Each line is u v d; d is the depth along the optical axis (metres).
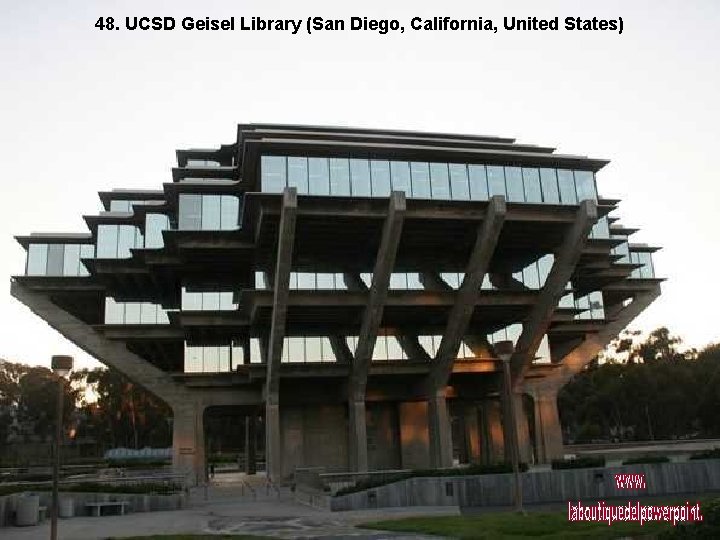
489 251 36.09
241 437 103.50
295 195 32.47
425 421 45.78
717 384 71.44
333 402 44.19
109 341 43.91
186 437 42.75
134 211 43.53
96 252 43.03
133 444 96.56
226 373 43.03
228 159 50.03
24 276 44.00
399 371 41.47
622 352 92.56
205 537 16.70
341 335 41.78
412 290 38.31
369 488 25.42
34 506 21.44
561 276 38.50
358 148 35.53
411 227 36.97
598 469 26.27
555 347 53.53
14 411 94.19
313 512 23.98
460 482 25.23
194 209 38.38
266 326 40.94
